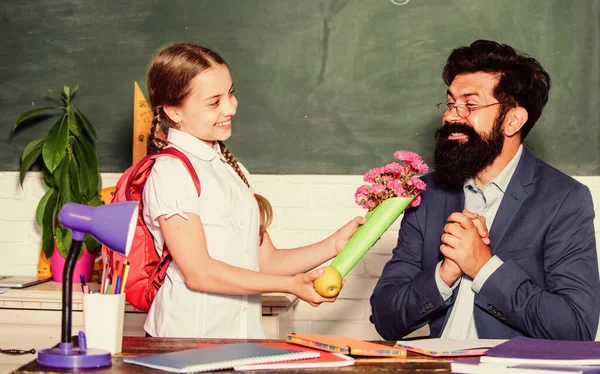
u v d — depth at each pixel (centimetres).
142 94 274
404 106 279
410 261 206
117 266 147
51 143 260
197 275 170
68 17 287
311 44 281
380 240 283
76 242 134
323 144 281
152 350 146
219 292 171
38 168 288
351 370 130
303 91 281
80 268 264
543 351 139
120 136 286
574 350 140
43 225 265
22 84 288
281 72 281
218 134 183
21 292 243
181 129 185
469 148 191
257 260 190
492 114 191
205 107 179
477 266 181
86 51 287
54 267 268
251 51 282
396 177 183
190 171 176
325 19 280
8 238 288
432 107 278
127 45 285
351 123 280
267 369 129
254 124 282
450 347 148
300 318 285
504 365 130
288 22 281
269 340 158
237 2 282
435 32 278
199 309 179
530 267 189
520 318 179
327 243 197
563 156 275
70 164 267
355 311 283
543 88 199
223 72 181
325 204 281
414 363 137
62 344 132
